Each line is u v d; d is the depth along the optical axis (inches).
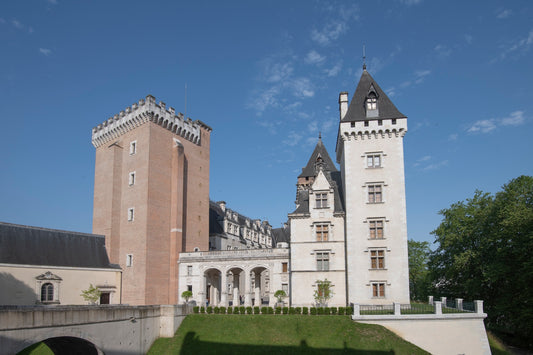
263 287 3235.7
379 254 1669.5
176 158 2340.1
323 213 1800.0
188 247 2407.7
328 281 1704.0
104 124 2519.7
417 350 1278.3
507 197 1797.5
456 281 2082.9
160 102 2308.1
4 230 1753.2
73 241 2020.2
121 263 2209.6
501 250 1672.0
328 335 1336.1
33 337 962.7
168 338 1464.1
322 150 2459.4
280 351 1298.0
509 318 1707.7
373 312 1449.3
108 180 2336.4
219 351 1339.8
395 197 1697.8
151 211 2169.0
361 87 1892.2
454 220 2114.9
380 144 1750.7
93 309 1152.8
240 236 3260.3
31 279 1729.8
